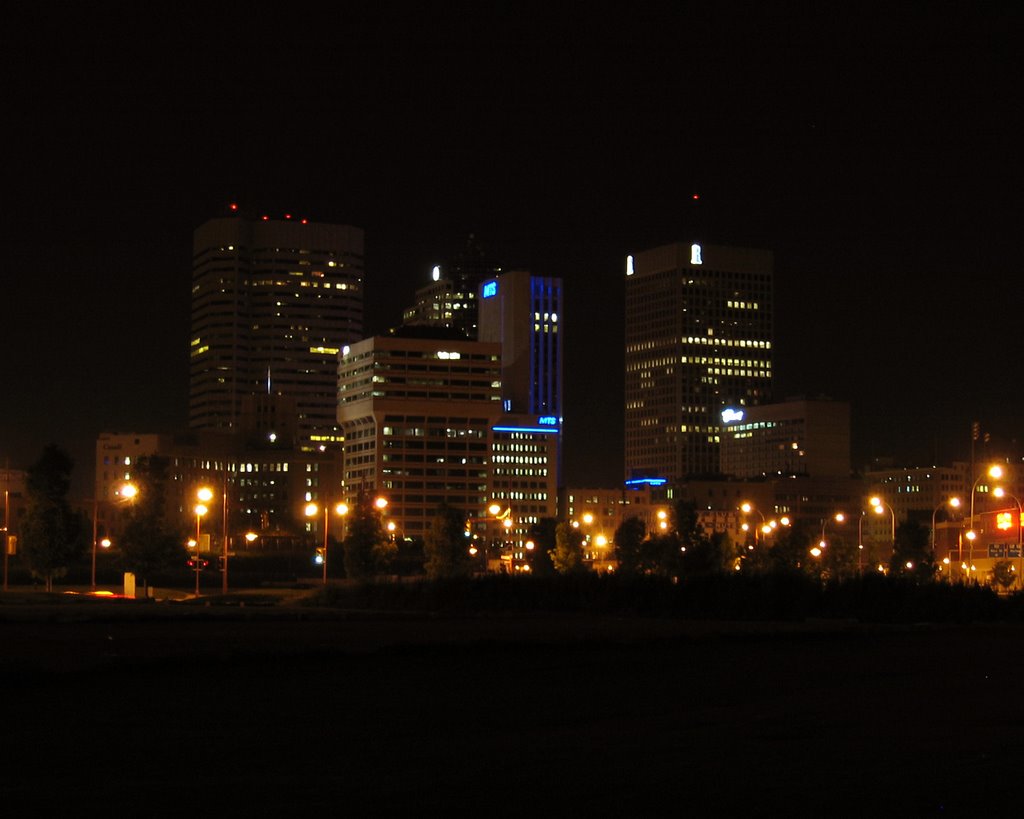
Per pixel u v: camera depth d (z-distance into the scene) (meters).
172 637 73.25
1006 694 53.12
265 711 46.50
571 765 36.50
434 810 31.03
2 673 54.06
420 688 53.53
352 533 192.88
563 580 115.38
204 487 153.75
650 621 98.69
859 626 95.31
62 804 31.50
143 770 35.84
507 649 70.19
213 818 30.11
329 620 92.69
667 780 34.44
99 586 190.25
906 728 43.38
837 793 32.97
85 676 54.97
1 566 190.50
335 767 36.25
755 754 38.25
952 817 30.52
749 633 83.50
